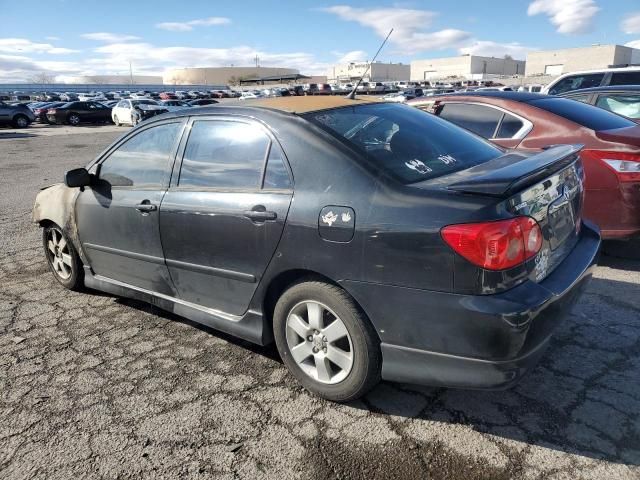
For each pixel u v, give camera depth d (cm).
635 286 421
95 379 321
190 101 3272
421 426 266
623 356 320
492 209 228
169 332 381
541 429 259
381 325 254
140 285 382
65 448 260
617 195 432
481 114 533
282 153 290
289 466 242
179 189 338
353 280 256
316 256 267
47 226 465
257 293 301
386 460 243
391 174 260
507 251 227
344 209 258
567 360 318
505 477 230
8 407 296
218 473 240
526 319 225
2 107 2884
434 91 4175
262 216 285
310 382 292
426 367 248
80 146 1883
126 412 287
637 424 260
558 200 275
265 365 331
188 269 336
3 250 595
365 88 5091
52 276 505
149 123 373
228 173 314
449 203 236
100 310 424
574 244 301
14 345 368
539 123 486
